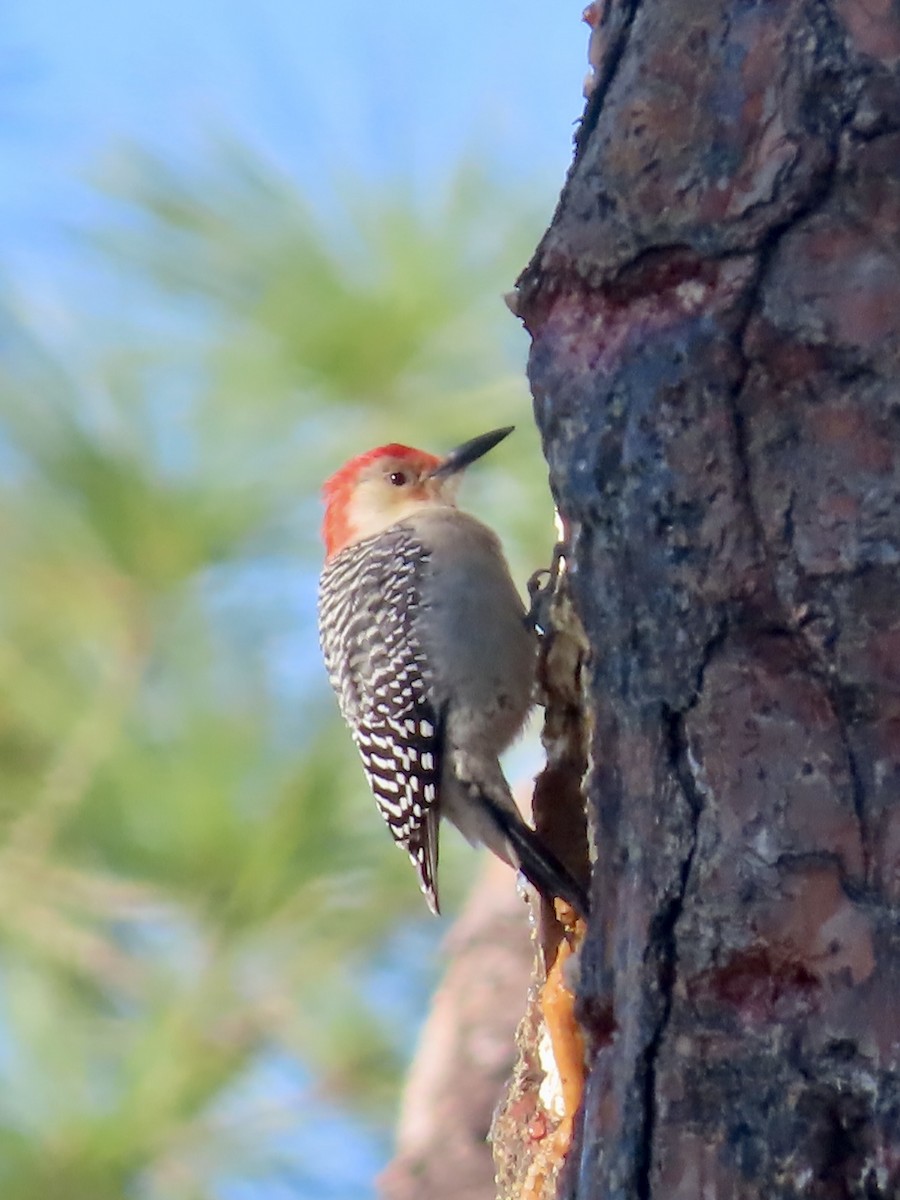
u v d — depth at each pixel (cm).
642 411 587
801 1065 528
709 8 598
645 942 562
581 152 643
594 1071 583
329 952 977
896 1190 509
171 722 952
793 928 537
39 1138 888
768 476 564
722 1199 532
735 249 578
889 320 553
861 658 542
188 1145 914
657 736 575
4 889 923
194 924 945
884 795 534
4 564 951
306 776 962
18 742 938
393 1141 1023
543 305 632
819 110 572
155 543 950
